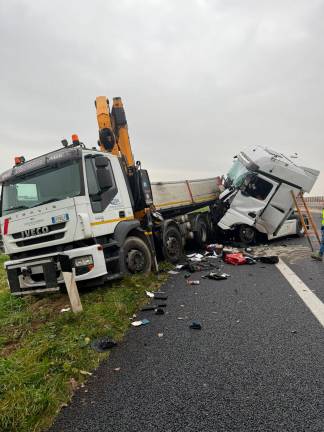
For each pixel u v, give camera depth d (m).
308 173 10.79
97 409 2.76
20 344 4.28
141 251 7.24
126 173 7.52
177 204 10.03
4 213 6.59
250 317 4.48
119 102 8.59
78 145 6.48
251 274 6.97
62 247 5.98
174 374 3.19
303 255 8.82
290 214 10.95
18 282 6.15
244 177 10.81
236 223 10.97
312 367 3.09
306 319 4.23
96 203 6.14
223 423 2.44
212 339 3.89
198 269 7.68
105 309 4.97
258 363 3.24
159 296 5.81
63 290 6.20
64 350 3.74
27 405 2.79
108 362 3.58
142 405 2.75
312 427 2.33
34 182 6.32
